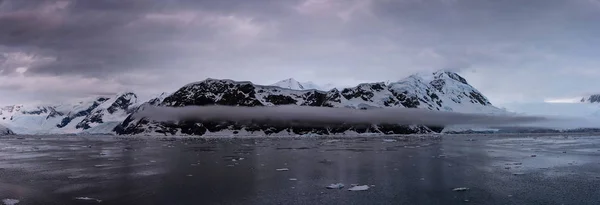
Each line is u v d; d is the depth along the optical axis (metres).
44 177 39.53
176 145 93.94
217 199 29.78
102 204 28.53
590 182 35.91
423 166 46.91
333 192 31.94
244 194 31.34
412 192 31.78
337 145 91.38
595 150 70.75
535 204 28.02
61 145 95.56
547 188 33.25
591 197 29.92
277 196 30.61
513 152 66.81
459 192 31.80
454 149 75.06
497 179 37.56
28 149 79.62
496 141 109.94
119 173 42.12
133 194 31.47
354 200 29.27
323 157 58.38
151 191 32.53
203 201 29.19
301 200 29.36
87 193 31.91
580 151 68.44
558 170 43.34
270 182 36.34
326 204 28.17
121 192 32.16
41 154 65.94
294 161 52.72
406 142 106.31
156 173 42.06
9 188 33.94
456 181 36.53
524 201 28.84
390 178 38.25
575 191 32.03
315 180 37.28
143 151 72.56
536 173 41.22
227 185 34.97
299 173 41.56
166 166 47.88
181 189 33.28
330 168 45.28
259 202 28.86
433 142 105.25
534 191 32.09
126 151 72.75
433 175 40.03
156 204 28.45
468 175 39.97
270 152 68.88
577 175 39.84
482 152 67.00
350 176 39.50
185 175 40.56
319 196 30.55
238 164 49.62
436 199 29.48
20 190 33.12
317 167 46.19
